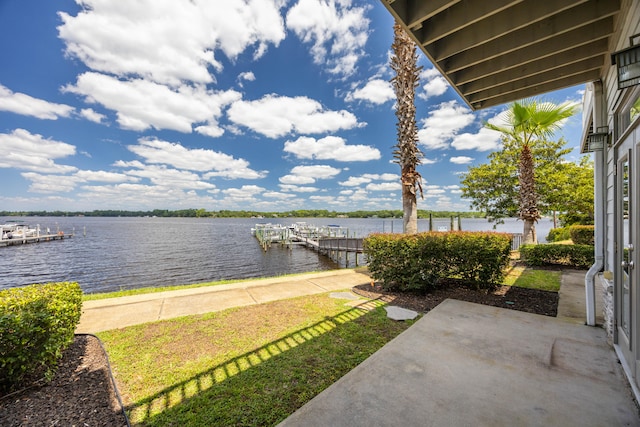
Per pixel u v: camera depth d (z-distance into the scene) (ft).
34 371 7.96
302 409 6.11
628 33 7.48
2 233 82.28
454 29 8.00
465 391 6.72
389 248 16.97
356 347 9.63
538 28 8.55
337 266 50.57
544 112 28.25
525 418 5.73
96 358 9.05
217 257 58.49
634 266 6.81
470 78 10.73
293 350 9.45
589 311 11.09
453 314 12.34
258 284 19.35
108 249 70.18
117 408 6.52
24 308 7.37
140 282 36.94
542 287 17.74
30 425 5.87
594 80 11.44
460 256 16.70
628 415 5.81
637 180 6.81
